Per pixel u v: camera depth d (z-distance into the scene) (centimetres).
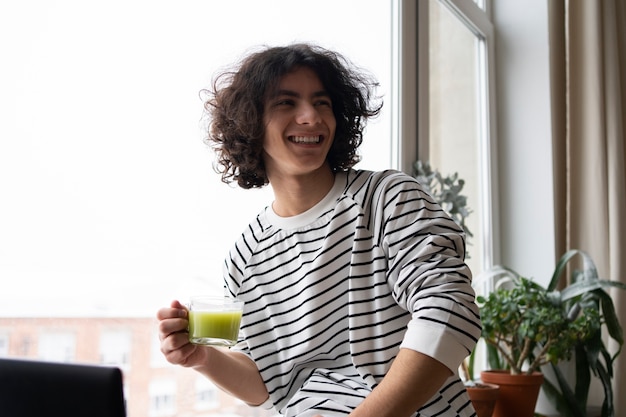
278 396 142
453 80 265
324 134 134
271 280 141
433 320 112
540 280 280
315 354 135
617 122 282
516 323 213
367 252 130
